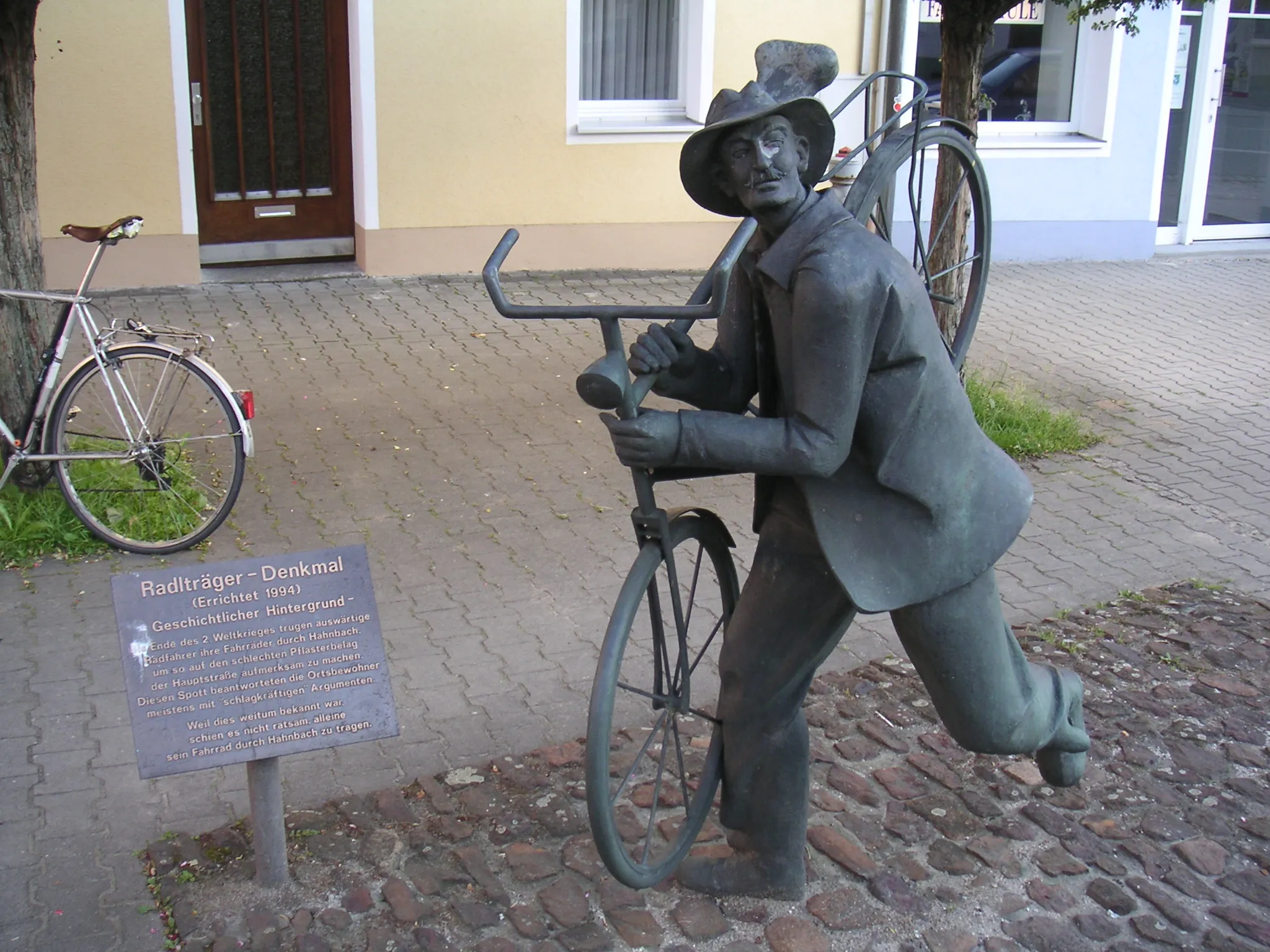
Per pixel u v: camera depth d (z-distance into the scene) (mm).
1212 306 10586
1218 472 6922
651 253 10875
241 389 7488
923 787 3904
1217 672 4633
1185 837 3678
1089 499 6477
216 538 5594
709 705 4379
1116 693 4473
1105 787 3920
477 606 5074
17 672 4457
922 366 2752
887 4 10742
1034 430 7316
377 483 6254
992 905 3383
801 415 2719
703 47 10516
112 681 4430
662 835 3639
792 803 3293
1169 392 8359
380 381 7797
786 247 2730
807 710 4316
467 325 9070
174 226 9445
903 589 2912
